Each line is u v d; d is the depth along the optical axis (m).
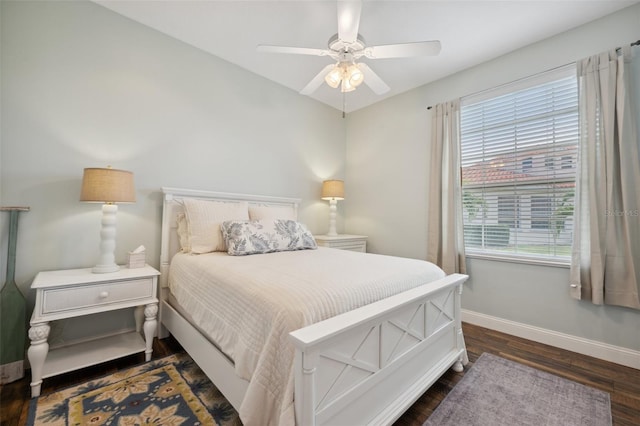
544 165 2.47
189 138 2.66
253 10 2.19
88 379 1.76
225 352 1.37
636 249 1.96
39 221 1.95
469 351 2.22
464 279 1.94
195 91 2.70
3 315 1.72
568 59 2.31
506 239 2.68
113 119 2.25
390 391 1.38
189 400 1.56
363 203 3.96
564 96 2.37
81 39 2.12
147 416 1.43
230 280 1.49
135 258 2.11
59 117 2.03
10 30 1.86
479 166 2.88
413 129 3.39
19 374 1.75
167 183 2.53
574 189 2.29
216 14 2.25
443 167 3.02
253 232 2.31
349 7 1.51
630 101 2.01
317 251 2.48
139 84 2.38
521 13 2.14
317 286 1.29
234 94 2.98
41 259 1.95
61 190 2.03
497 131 2.75
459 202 2.88
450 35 2.40
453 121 2.94
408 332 1.48
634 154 1.97
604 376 1.87
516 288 2.56
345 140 4.23
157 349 2.16
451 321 1.92
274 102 3.33
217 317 1.48
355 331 1.16
